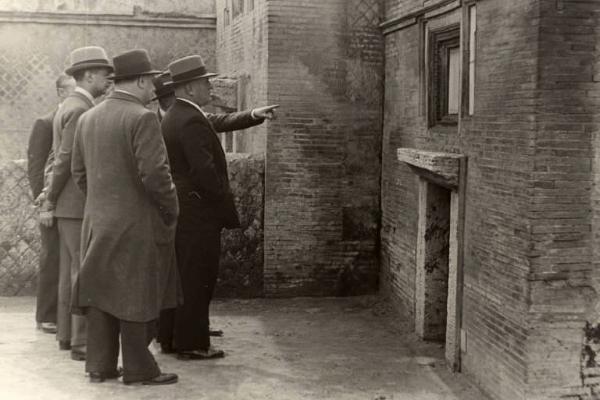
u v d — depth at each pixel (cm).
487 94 510
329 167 787
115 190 458
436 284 644
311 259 795
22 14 1165
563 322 453
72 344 537
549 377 455
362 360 590
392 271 758
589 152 446
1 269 761
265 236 786
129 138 455
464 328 552
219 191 553
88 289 465
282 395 499
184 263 554
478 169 526
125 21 1191
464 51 555
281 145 778
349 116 786
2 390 466
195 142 544
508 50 476
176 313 563
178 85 557
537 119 442
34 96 1187
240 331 671
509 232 476
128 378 478
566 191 447
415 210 682
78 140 480
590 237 451
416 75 682
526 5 451
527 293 452
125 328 469
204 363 561
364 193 796
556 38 438
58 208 538
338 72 779
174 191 465
